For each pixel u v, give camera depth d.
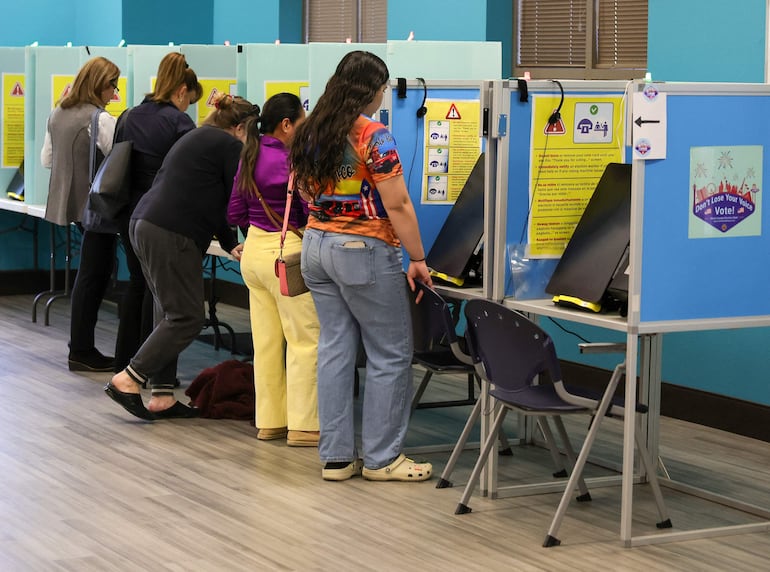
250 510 4.69
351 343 5.08
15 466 5.24
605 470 5.38
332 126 4.71
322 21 9.30
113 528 4.46
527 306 4.68
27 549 4.23
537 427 5.84
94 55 8.15
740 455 5.66
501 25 7.53
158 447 5.60
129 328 6.82
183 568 4.06
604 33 7.08
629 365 4.25
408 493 4.95
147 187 6.50
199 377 6.42
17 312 9.33
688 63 6.23
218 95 7.34
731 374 6.07
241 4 9.79
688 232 4.29
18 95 8.81
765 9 5.79
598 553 4.27
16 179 8.84
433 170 5.44
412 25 8.07
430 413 6.43
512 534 4.46
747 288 4.42
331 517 4.62
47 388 6.79
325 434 5.11
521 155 4.75
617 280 4.41
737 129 4.33
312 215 4.96
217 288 10.02
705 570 4.12
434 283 5.21
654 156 4.19
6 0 10.05
